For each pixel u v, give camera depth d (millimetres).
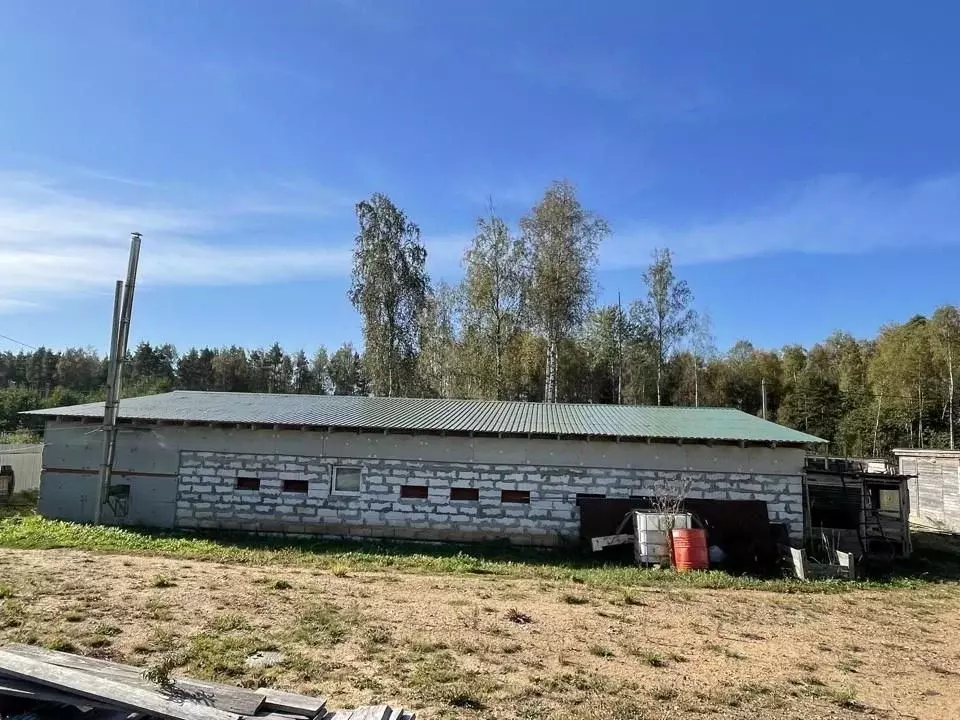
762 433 17406
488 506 17453
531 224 36719
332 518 17781
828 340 62906
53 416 18609
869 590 13906
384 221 41688
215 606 9578
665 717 6457
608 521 16562
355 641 8234
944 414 42969
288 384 84125
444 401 22234
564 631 9344
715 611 11211
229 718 4922
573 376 43688
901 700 7395
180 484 18281
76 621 8484
